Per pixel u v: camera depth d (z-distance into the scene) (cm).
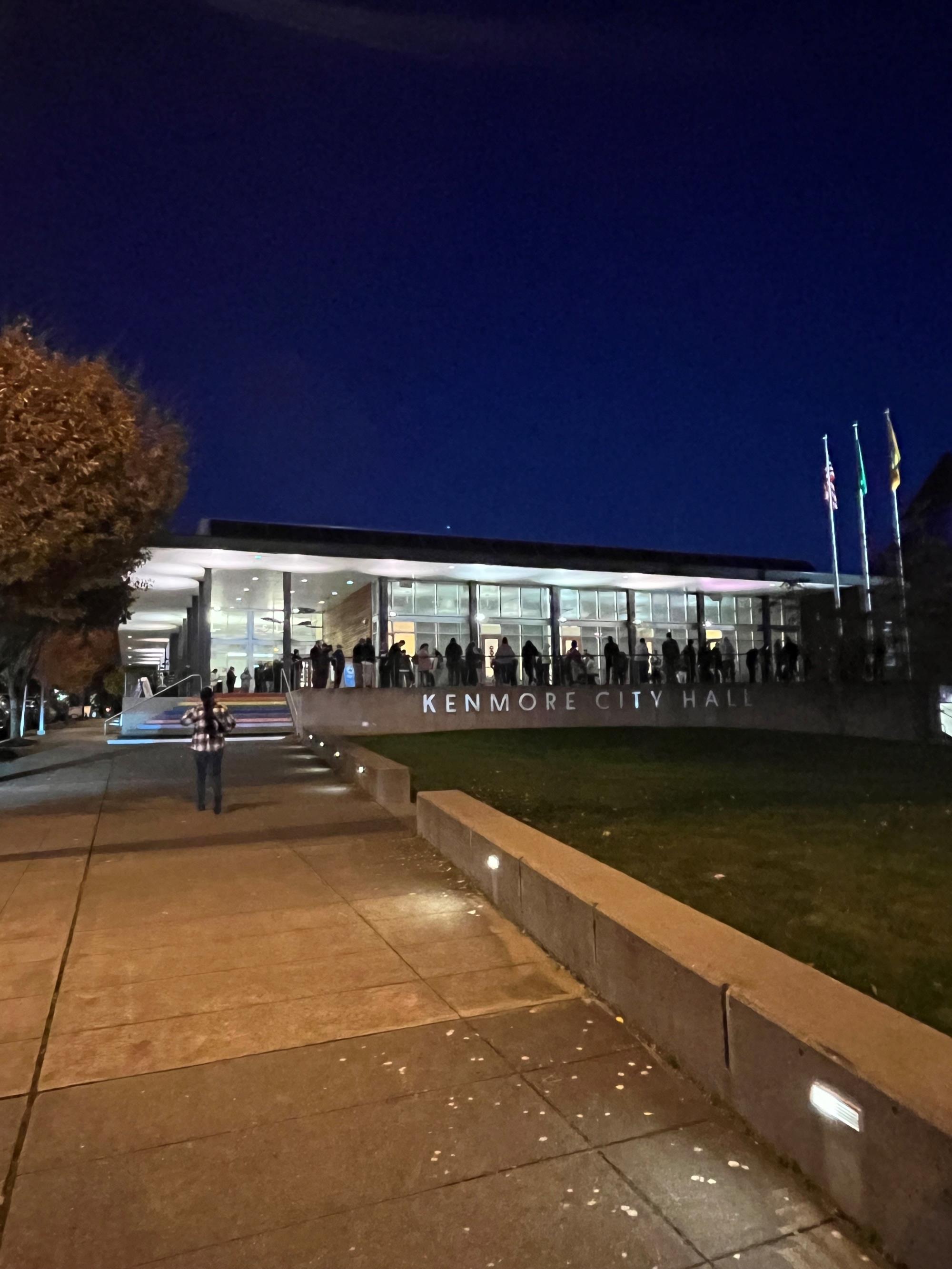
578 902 554
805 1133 338
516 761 1708
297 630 4103
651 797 1161
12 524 1012
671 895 639
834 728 2469
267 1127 384
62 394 1041
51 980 561
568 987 539
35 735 3559
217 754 1152
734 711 2753
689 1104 397
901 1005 434
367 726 2378
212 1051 458
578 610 3712
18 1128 384
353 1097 408
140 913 704
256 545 2825
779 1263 293
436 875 819
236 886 784
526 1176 344
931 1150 278
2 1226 317
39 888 784
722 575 3447
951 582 2297
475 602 3503
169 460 1327
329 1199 332
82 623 2236
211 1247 305
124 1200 332
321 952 611
